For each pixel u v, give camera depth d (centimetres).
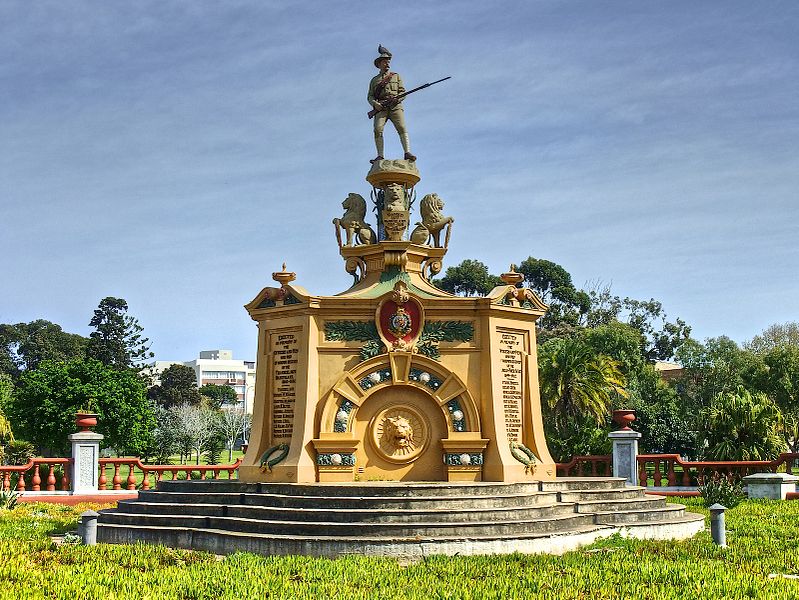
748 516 2088
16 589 1211
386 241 2064
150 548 1564
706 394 5769
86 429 2630
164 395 8612
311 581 1299
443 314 2016
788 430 4844
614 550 1570
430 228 2153
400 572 1359
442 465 1978
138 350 8144
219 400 10506
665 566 1396
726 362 6053
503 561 1449
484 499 1684
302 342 1986
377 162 2147
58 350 8681
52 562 1429
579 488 1936
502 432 1978
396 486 1695
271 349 2050
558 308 6938
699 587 1249
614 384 4131
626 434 2730
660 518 1853
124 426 4431
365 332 1995
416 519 1594
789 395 5191
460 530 1562
